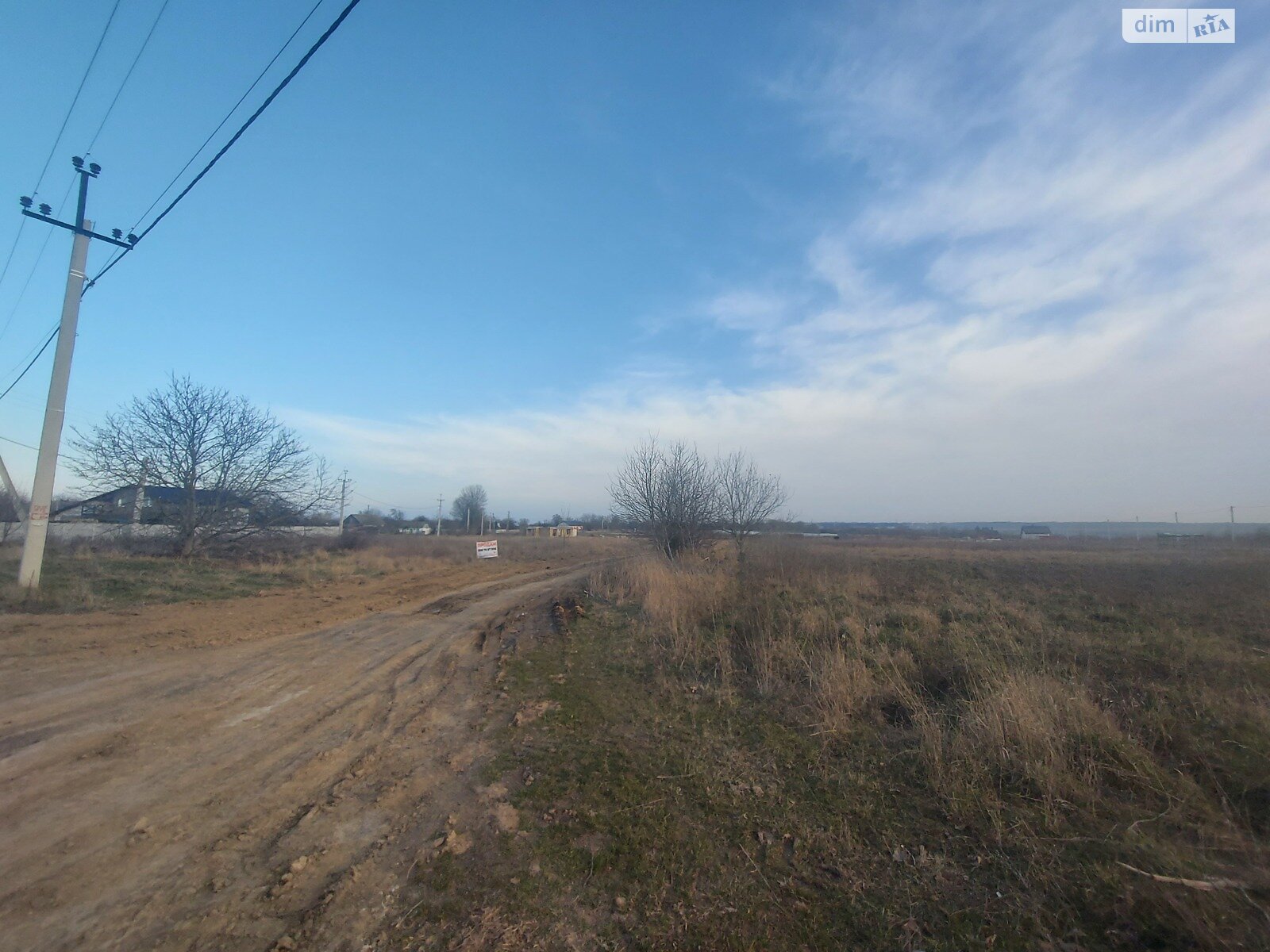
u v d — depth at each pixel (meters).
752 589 14.12
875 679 7.38
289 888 3.64
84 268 13.98
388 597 16.84
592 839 4.28
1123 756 5.07
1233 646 8.63
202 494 23.44
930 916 3.47
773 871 3.92
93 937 3.16
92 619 11.12
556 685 8.16
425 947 3.17
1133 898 3.50
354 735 6.29
